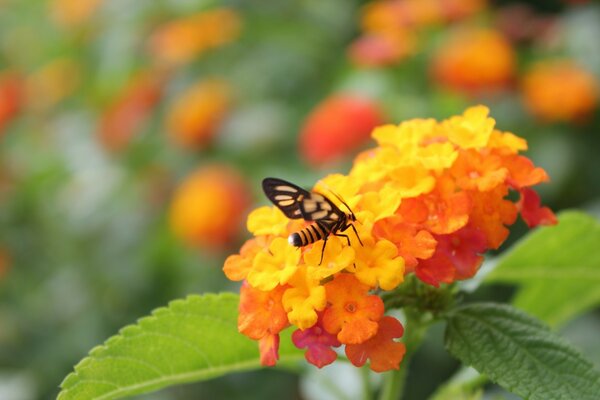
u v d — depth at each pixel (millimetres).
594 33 480
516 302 306
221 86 490
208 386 470
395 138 267
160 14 522
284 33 506
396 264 240
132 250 484
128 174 499
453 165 252
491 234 252
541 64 481
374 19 473
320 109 446
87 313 492
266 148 469
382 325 242
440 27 473
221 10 507
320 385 300
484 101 461
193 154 487
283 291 244
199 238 445
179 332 259
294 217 241
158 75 510
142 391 261
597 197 450
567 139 452
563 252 290
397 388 272
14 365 494
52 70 558
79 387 254
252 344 264
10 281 514
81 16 541
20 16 623
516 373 250
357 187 251
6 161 539
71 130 535
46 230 517
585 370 248
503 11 560
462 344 255
